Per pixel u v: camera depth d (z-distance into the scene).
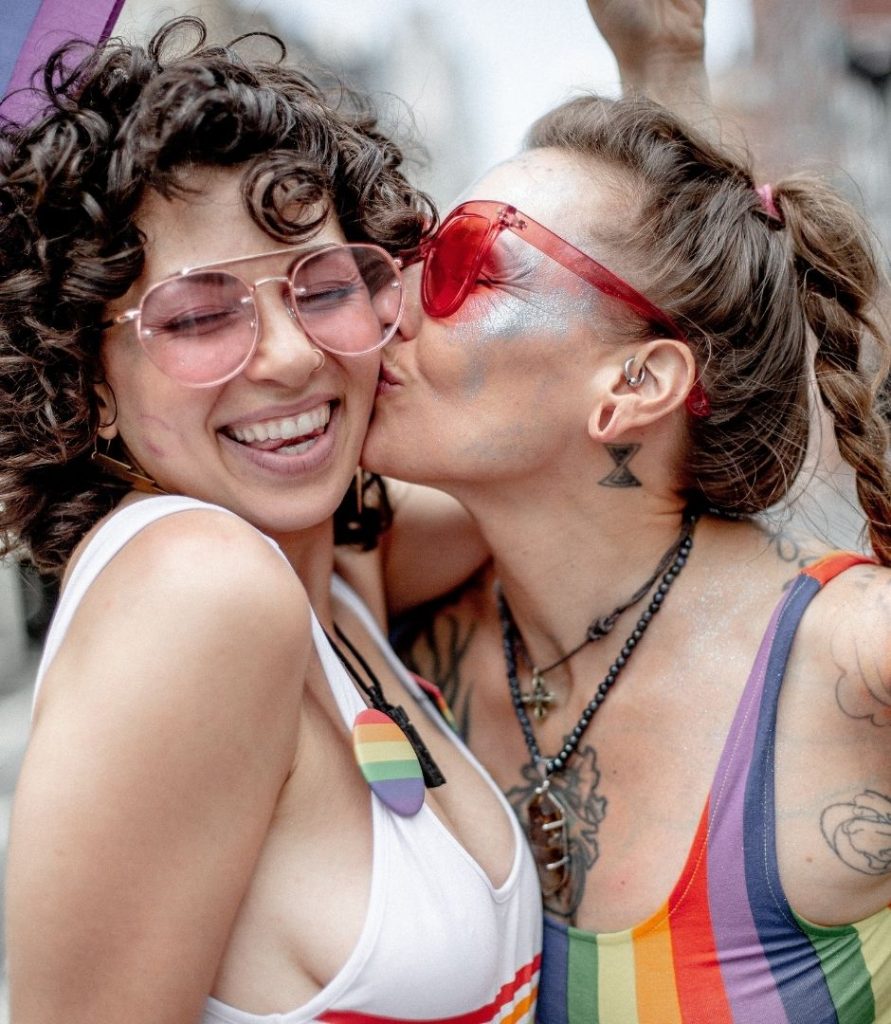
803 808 1.26
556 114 1.50
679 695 1.38
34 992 0.96
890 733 1.24
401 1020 1.12
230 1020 1.12
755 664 1.31
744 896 1.26
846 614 1.28
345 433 1.27
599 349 1.36
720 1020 1.26
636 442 1.40
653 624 1.43
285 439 1.20
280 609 1.03
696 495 1.47
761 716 1.28
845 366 1.43
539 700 1.49
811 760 1.27
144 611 1.00
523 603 1.49
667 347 1.37
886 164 7.68
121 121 1.10
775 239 1.44
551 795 1.43
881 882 1.27
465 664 1.59
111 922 0.96
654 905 1.31
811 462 1.61
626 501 1.42
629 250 1.36
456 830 1.29
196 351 1.11
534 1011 1.36
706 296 1.37
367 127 1.43
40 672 1.10
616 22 1.79
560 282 1.35
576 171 1.40
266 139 1.12
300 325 1.17
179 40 1.21
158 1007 1.00
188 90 1.07
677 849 1.32
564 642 1.47
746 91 7.89
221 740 0.99
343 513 1.53
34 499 1.22
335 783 1.14
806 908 1.26
